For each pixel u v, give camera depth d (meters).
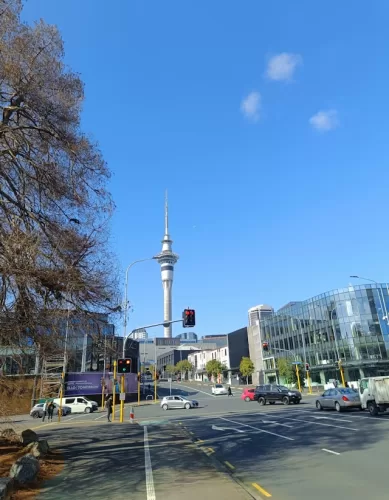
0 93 12.27
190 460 11.61
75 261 12.01
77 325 12.08
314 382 68.25
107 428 22.89
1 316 10.32
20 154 12.38
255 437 16.47
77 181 13.00
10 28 11.93
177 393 75.75
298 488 8.30
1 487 7.35
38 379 44.44
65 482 9.11
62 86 13.24
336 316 63.28
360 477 8.98
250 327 96.94
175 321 29.19
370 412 21.62
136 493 7.98
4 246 10.08
